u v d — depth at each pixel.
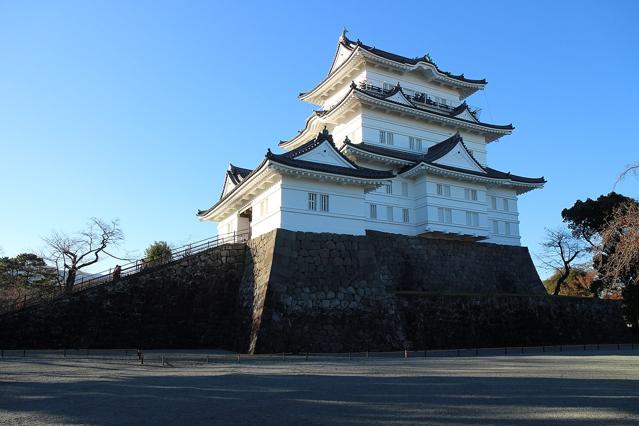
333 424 9.38
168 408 11.20
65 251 47.00
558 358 25.25
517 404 11.30
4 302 33.03
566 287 64.00
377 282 30.73
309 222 30.11
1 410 11.23
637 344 39.94
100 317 28.45
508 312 35.47
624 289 40.12
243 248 33.50
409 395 12.72
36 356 24.23
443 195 40.62
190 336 30.36
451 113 48.12
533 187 46.94
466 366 20.62
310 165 30.03
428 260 38.31
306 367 20.19
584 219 52.72
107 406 11.56
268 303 26.92
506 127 49.47
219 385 14.86
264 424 9.41
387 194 39.91
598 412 10.30
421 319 31.34
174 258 33.56
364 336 28.64
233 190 35.38
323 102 52.53
